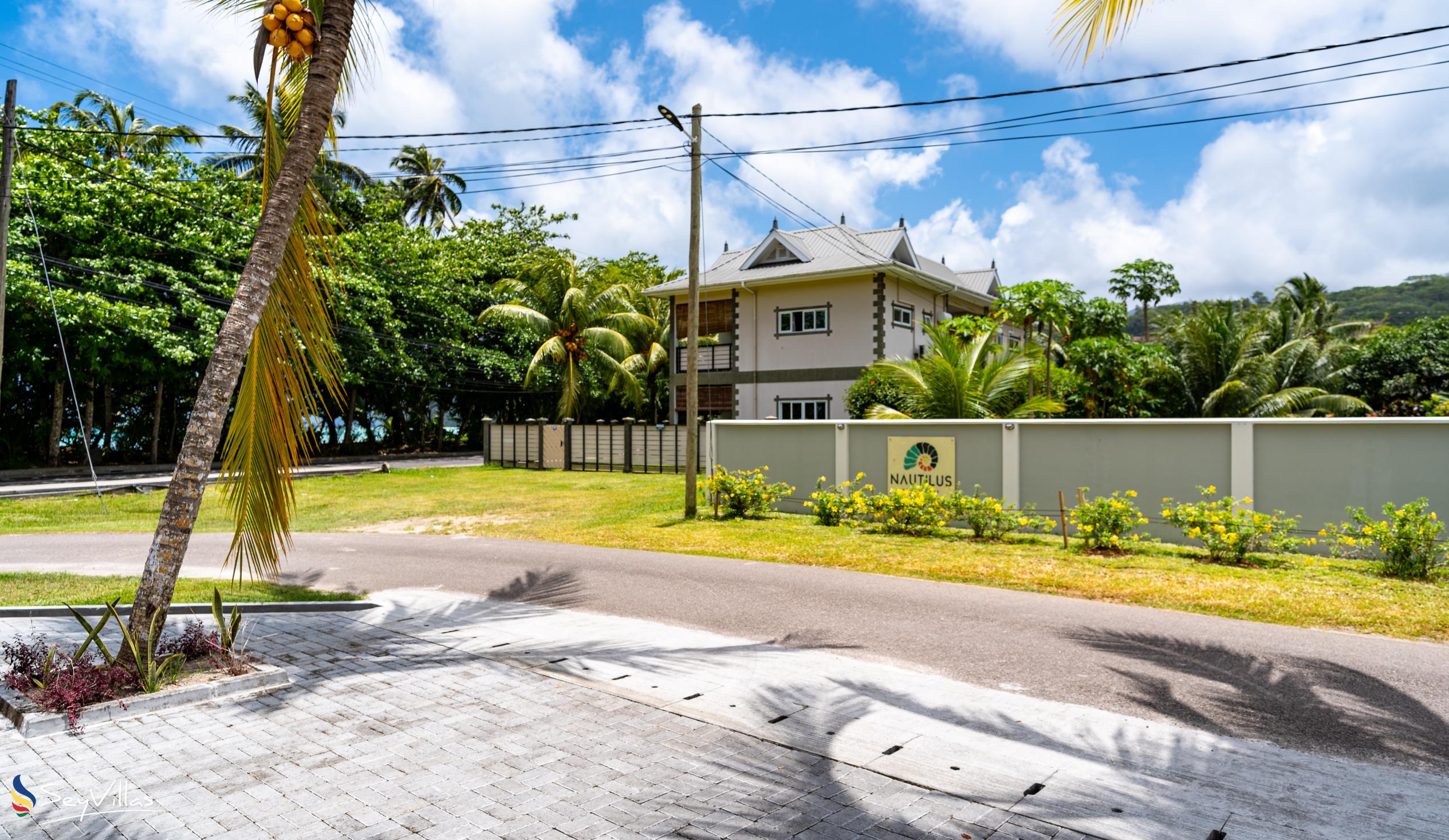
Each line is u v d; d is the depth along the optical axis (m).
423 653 6.49
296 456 6.05
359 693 5.42
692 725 4.82
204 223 28.34
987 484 13.39
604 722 4.87
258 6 5.93
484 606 8.30
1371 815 3.61
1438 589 8.45
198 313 26.16
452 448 47.59
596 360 37.75
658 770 4.13
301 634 7.14
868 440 14.66
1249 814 3.62
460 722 4.85
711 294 31.97
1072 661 6.12
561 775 4.05
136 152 31.62
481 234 46.25
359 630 7.28
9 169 15.83
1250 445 11.16
